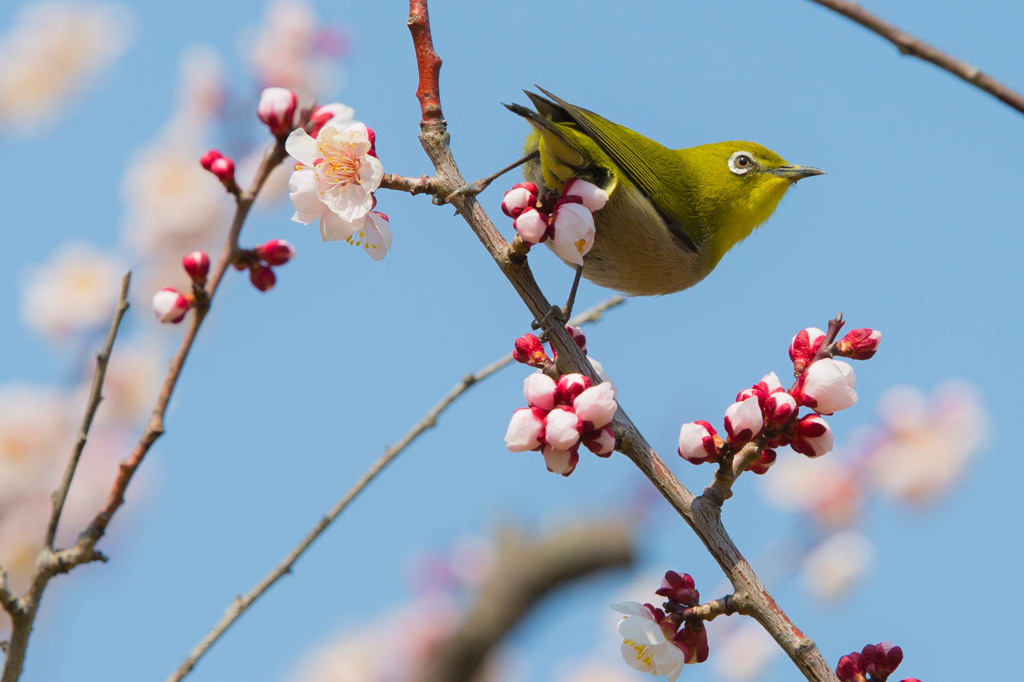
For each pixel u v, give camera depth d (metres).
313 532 8.27
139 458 6.38
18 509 14.80
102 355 6.57
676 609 6.35
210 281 6.71
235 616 7.91
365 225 7.10
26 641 6.29
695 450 6.25
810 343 6.80
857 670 6.32
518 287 7.20
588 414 6.21
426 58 7.36
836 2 5.08
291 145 6.90
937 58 4.95
